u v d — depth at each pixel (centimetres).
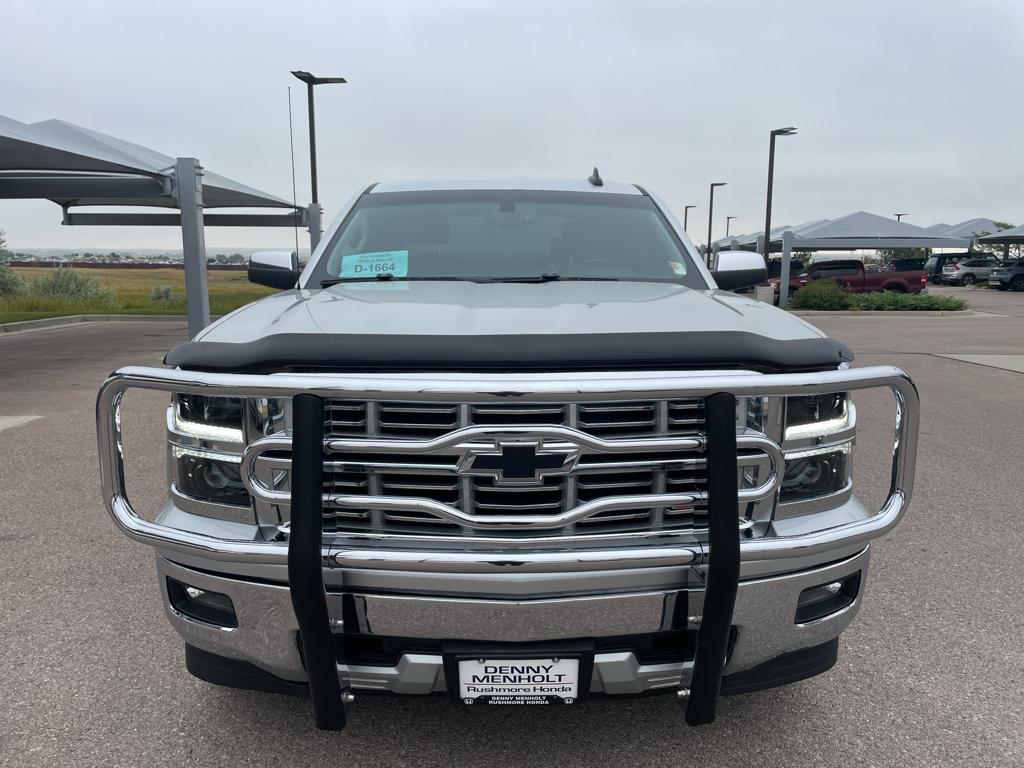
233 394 195
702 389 192
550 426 192
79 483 534
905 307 2459
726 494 194
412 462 199
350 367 198
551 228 352
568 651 201
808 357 205
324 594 193
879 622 336
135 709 270
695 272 332
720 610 197
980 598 360
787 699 278
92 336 1666
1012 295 3662
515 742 252
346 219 360
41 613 341
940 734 258
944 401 852
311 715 266
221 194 1625
